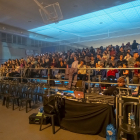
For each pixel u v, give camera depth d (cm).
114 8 555
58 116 291
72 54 652
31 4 522
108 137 220
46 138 246
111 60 446
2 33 914
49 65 593
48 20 577
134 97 218
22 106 447
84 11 583
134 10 566
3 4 523
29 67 616
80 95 287
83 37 891
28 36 980
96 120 247
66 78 425
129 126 203
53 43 1038
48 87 455
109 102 245
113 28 752
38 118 308
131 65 386
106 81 380
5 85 535
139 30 677
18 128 291
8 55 948
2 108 441
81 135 254
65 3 510
